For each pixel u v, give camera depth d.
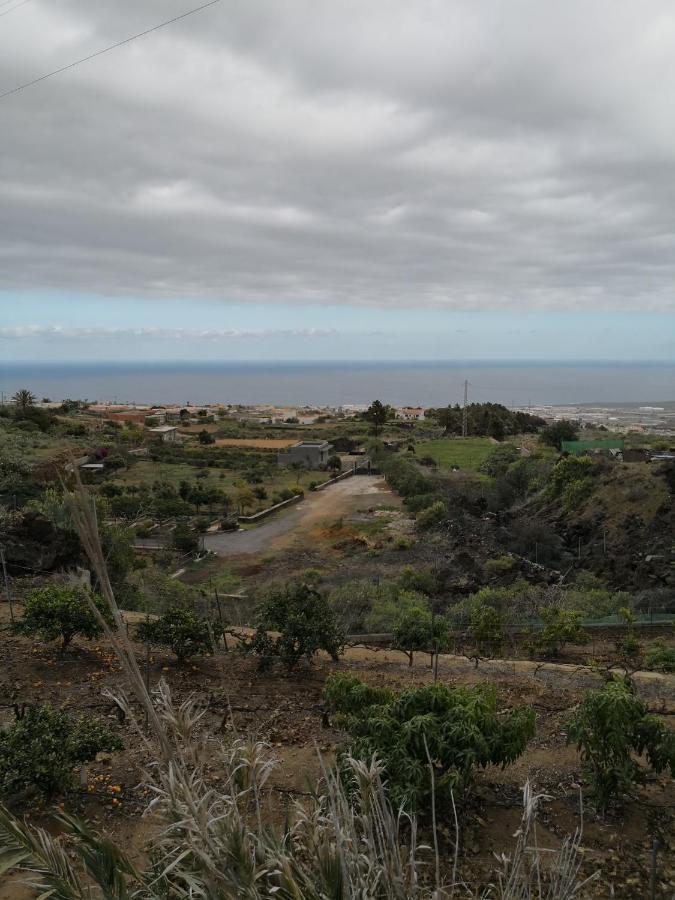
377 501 44.75
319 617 11.29
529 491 37.62
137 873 3.21
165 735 3.06
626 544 24.77
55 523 17.58
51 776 6.66
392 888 3.01
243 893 2.76
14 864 3.04
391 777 6.16
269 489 48.16
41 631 10.79
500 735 6.66
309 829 3.33
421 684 10.35
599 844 6.36
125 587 17.77
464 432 81.00
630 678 9.55
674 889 5.75
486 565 25.34
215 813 3.34
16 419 58.44
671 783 7.46
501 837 6.45
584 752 7.01
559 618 13.14
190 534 32.56
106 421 75.50
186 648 11.02
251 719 9.04
